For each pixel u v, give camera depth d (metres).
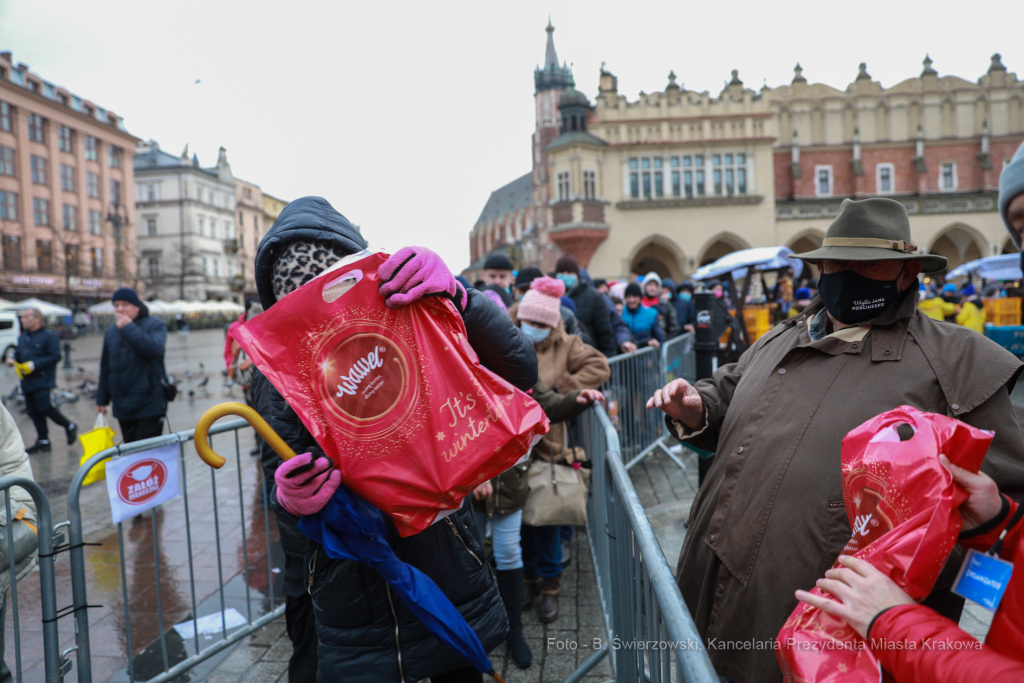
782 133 37.25
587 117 34.69
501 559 2.85
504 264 5.15
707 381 2.08
